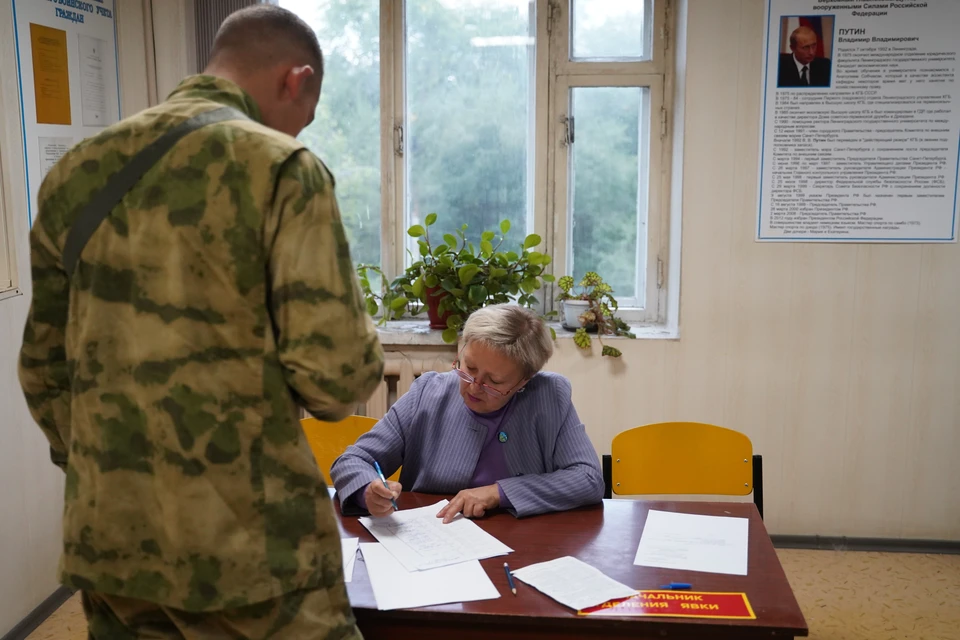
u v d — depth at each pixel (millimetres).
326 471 2273
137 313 1060
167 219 1052
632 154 3363
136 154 1082
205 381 1051
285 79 1208
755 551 1617
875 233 3064
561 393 2012
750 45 2996
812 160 3041
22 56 2457
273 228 1051
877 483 3211
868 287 3104
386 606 1373
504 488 1803
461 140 3408
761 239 3104
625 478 2219
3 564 2447
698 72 3029
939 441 3168
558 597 1400
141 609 1106
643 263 3420
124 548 1073
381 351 1146
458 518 1757
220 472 1056
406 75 3377
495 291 3162
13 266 2455
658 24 3252
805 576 3000
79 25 2725
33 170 2531
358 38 3361
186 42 3086
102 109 2875
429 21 3336
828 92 2992
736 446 2209
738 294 3145
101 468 1073
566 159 3352
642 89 3314
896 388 3154
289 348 1045
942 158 3000
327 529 1145
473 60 3354
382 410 3283
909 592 2871
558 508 1819
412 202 3459
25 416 2559
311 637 1117
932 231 3049
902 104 2979
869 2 2928
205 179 1052
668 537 1681
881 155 3016
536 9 3281
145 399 1056
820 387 3174
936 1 2912
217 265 1046
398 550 1590
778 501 3248
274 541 1084
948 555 3186
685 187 3100
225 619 1083
